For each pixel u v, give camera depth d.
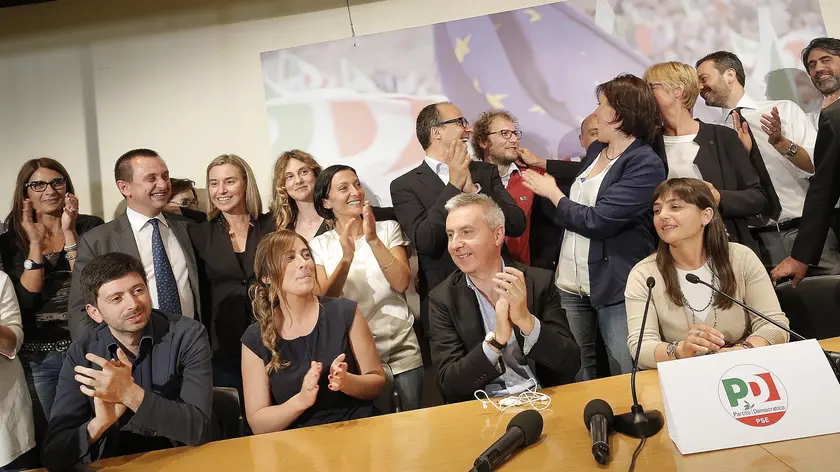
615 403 1.78
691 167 2.90
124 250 2.88
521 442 1.52
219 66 3.21
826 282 2.44
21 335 2.83
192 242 3.01
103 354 2.13
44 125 3.25
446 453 1.58
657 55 2.99
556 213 2.90
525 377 2.20
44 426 2.92
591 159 2.94
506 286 2.01
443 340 2.26
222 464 1.72
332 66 3.12
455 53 3.06
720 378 1.48
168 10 3.28
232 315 2.95
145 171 2.94
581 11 3.04
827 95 2.94
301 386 2.16
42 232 3.09
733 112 2.94
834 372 1.52
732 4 2.99
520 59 3.03
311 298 2.27
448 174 2.99
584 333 2.88
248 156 3.12
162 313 2.23
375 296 2.90
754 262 2.28
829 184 2.73
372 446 1.70
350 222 2.95
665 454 1.42
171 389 2.12
